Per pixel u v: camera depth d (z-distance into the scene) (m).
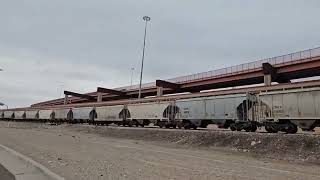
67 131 54.47
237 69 69.31
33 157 17.83
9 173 12.64
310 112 27.47
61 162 15.73
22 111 108.38
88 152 21.53
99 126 54.59
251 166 17.12
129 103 58.38
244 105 33.56
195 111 40.03
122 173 12.45
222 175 13.03
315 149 21.55
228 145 27.27
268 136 25.39
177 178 11.72
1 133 43.91
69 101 134.62
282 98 29.78
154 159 18.64
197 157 20.98
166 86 81.75
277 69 61.47
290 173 14.80
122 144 30.88
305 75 62.28
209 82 75.44
